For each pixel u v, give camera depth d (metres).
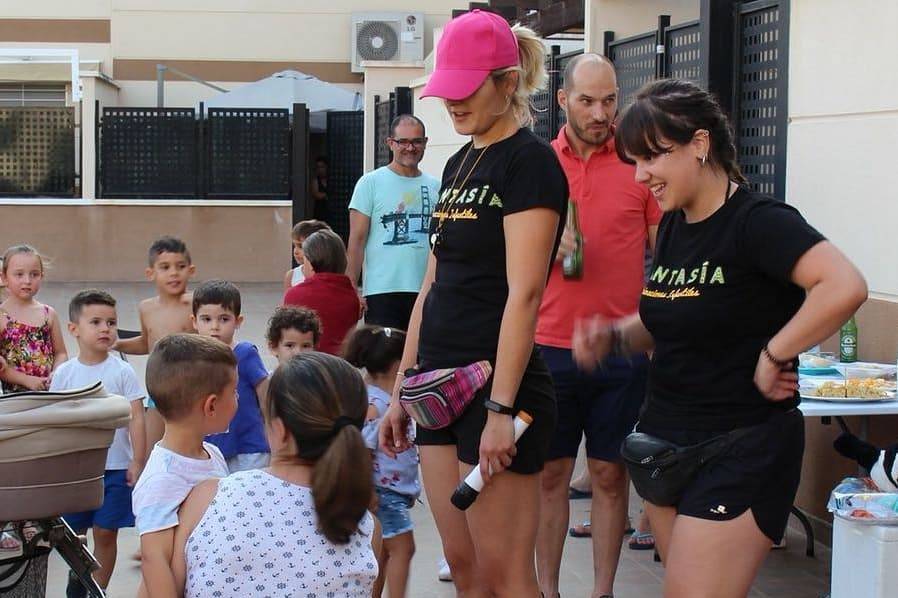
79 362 5.47
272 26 22.39
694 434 3.37
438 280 3.78
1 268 6.57
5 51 19.81
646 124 3.32
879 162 5.50
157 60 22.28
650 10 9.13
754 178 6.56
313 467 2.96
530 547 3.71
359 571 2.99
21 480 3.96
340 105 19.72
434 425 3.67
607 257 5.00
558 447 5.04
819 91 5.93
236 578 2.92
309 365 2.99
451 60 3.60
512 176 3.57
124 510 5.34
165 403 3.28
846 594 4.22
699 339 3.34
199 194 18.73
